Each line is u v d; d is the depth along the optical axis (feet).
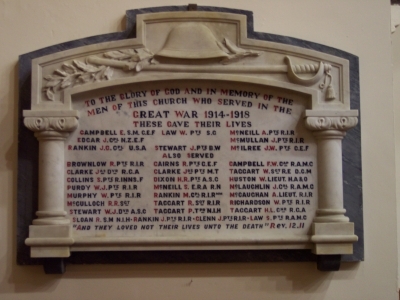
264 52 7.20
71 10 7.44
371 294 7.23
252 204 7.11
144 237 6.88
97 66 7.04
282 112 7.23
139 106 7.13
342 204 7.09
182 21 7.22
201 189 7.09
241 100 7.22
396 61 8.63
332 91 7.09
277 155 7.18
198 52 7.07
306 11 7.66
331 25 7.66
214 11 7.36
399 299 7.54
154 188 7.07
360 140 7.36
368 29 7.69
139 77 6.99
